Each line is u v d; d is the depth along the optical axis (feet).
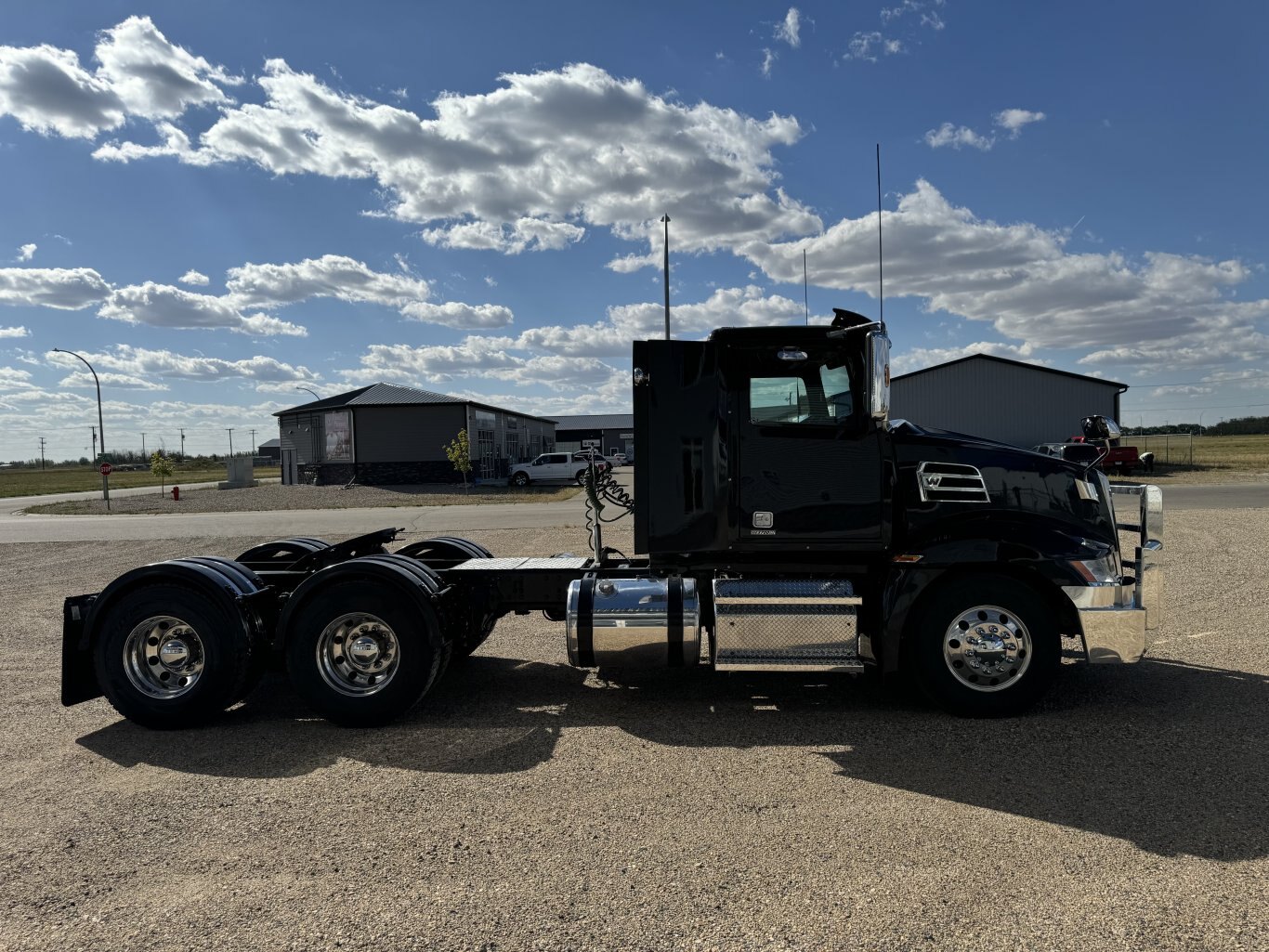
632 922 9.18
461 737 15.85
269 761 14.79
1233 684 18.31
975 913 9.22
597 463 20.16
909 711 16.96
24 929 9.33
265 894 9.98
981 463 17.52
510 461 167.53
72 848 11.35
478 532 55.72
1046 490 17.49
